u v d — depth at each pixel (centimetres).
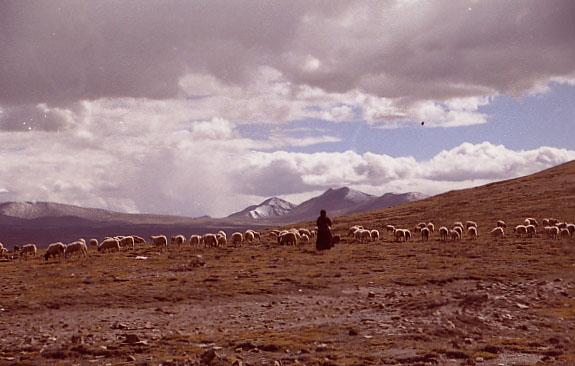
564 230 4575
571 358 1063
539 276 2508
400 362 1052
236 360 1079
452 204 9162
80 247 4128
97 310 1888
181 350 1220
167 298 2106
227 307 1920
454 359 1082
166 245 4741
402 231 4978
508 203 8144
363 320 1528
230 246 4756
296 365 1047
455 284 2352
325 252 3988
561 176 10906
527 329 1390
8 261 4034
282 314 1742
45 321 1677
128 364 1090
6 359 1157
